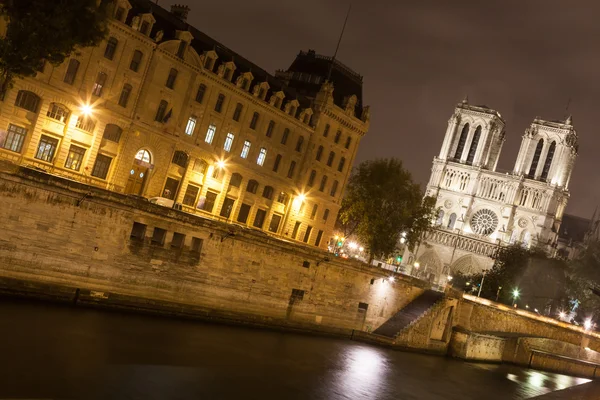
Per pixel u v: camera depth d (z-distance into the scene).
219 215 95.50
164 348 51.75
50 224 52.16
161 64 82.69
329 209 115.69
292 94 107.25
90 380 41.34
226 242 66.81
